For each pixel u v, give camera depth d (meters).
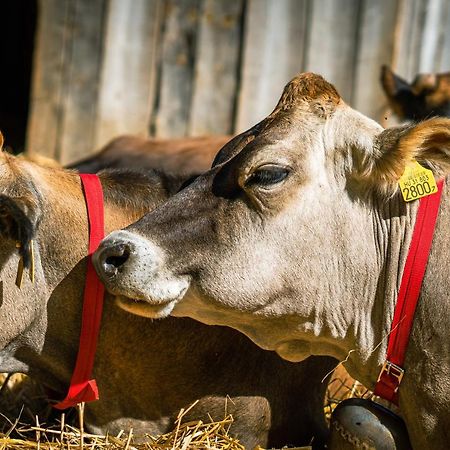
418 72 11.70
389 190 5.09
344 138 5.04
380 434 5.21
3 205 4.85
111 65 12.15
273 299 5.06
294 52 11.80
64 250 5.40
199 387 5.57
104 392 5.57
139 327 5.47
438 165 5.04
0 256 5.20
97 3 12.11
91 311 5.38
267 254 4.98
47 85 12.30
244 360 5.59
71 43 12.20
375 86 11.66
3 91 16.73
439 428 5.20
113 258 4.96
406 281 5.17
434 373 5.15
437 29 11.65
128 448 5.36
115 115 12.20
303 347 5.39
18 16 16.84
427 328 5.15
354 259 5.16
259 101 11.92
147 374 5.54
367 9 11.62
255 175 4.92
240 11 11.84
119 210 5.61
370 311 5.28
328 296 5.17
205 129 12.08
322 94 5.11
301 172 4.97
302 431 5.81
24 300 5.30
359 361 5.39
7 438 5.41
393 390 5.29
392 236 5.20
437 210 5.21
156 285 4.91
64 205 5.43
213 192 5.03
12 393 6.39
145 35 12.06
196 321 5.50
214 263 4.96
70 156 12.34
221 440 5.55
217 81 11.98
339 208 5.08
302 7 11.74
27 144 12.43
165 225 4.99
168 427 5.62
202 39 11.95
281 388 5.70
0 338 5.31
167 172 5.96
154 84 12.12
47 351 5.47
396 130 4.93
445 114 10.20
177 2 11.96
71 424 5.77
